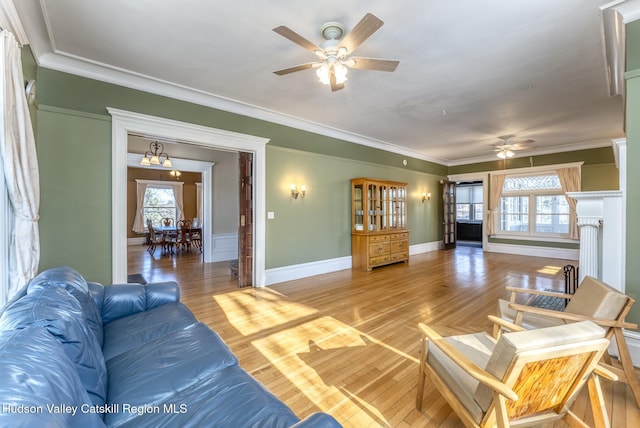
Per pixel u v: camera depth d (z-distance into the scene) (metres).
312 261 5.52
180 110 3.87
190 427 1.11
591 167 6.82
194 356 1.60
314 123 5.31
